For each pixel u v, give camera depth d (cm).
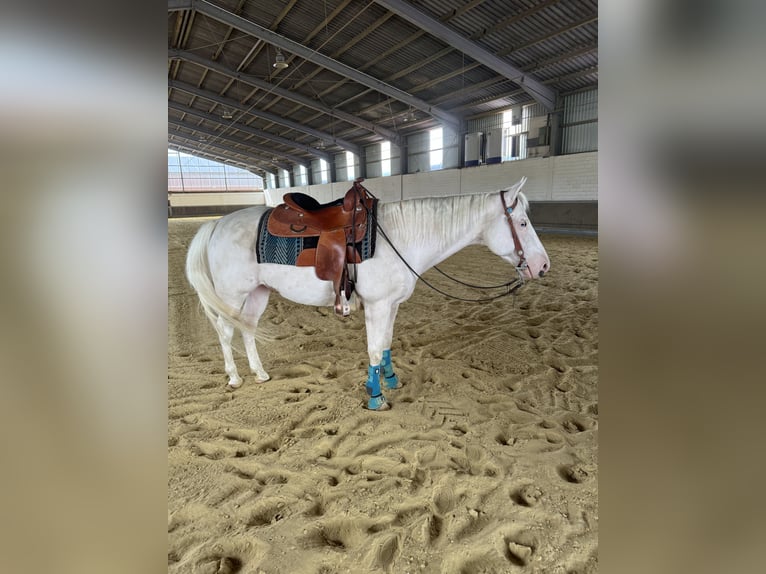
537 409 193
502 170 1090
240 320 210
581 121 934
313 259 183
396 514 125
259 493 137
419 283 475
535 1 665
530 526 119
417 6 721
